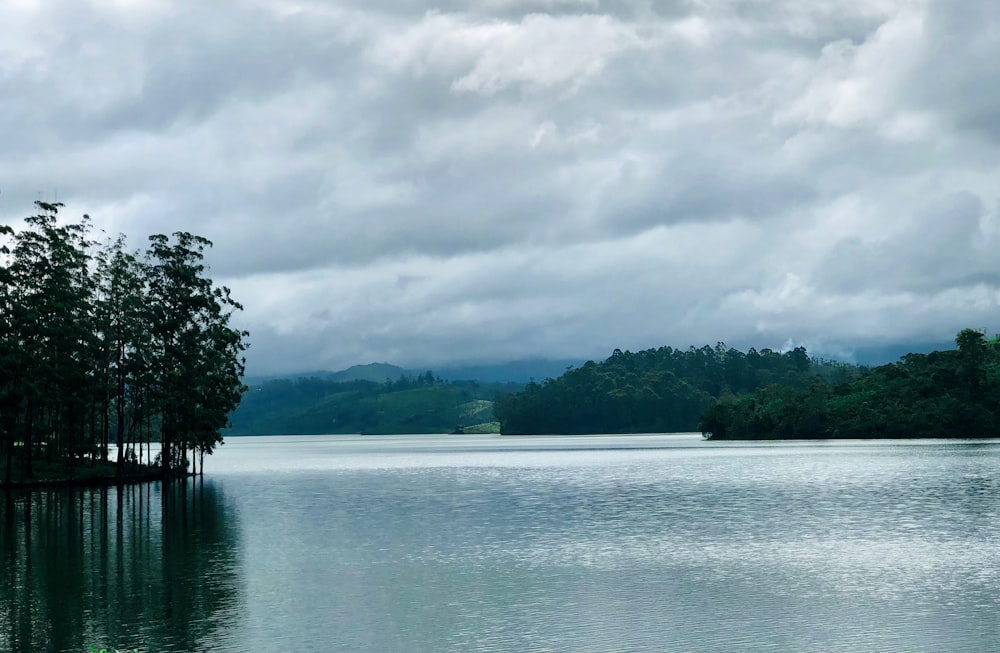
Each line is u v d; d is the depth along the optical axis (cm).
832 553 6256
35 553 6675
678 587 5247
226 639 4241
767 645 4072
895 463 15150
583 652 3997
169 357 13550
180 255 13912
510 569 5878
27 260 12069
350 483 13850
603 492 11262
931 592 5022
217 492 12069
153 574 5812
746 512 8712
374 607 4834
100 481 12950
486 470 16562
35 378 11712
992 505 8881
